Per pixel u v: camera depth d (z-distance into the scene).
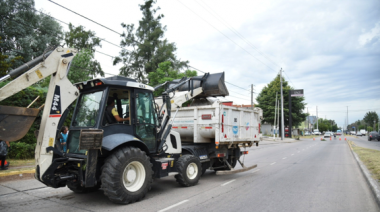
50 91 5.36
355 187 7.41
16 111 4.84
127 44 37.81
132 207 5.43
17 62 20.61
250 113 10.04
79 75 19.61
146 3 38.56
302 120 57.25
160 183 8.07
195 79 9.41
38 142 5.39
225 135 8.41
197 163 7.71
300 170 10.71
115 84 5.83
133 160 5.62
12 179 8.31
